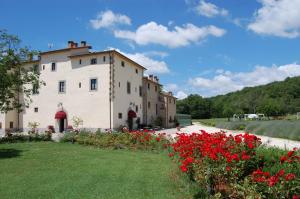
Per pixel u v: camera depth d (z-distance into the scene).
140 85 48.09
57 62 42.38
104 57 39.34
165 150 18.20
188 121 73.50
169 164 13.77
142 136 20.27
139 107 47.22
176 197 8.46
